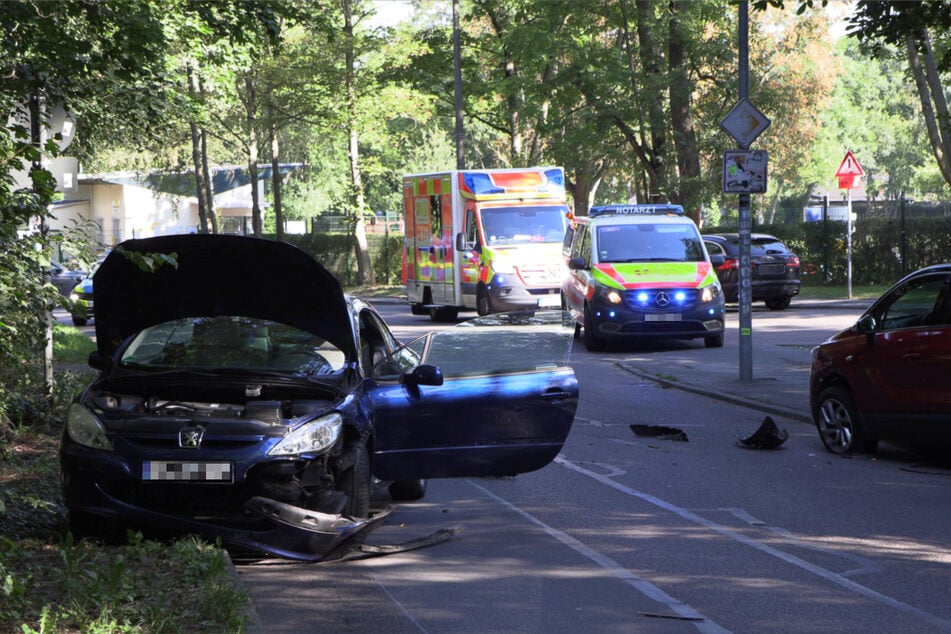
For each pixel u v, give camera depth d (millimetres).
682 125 42406
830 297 39719
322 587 8211
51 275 10086
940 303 12805
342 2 53812
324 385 9562
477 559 9047
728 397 18688
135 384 9617
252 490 8898
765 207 83688
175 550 8203
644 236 27734
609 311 26266
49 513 9602
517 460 10359
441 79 51594
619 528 10117
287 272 9852
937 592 7992
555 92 45625
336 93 56594
